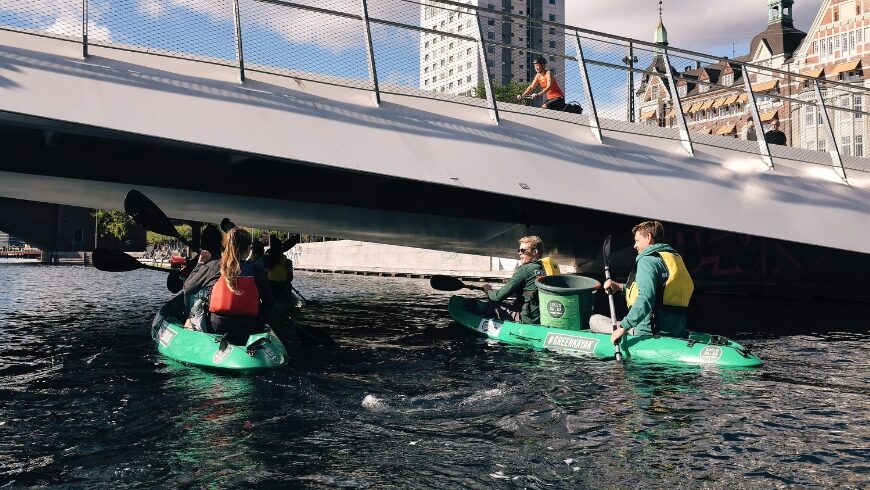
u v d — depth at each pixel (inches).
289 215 628.7
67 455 157.8
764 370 259.1
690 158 417.7
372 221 634.8
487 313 400.8
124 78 318.3
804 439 169.6
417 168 350.3
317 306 595.8
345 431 177.8
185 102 323.6
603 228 614.5
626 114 434.0
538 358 290.7
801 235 413.4
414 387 230.5
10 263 2395.4
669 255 289.0
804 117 494.6
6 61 300.4
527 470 148.3
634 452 159.8
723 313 516.4
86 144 381.1
